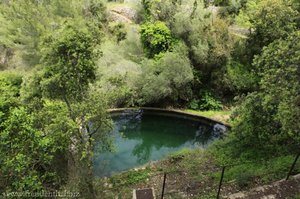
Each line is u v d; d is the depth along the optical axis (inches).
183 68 580.4
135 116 587.8
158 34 605.6
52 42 238.7
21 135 198.2
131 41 655.1
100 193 296.2
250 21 573.6
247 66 624.7
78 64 241.1
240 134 386.6
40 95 256.1
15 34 682.8
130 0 903.1
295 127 230.2
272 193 274.1
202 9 625.3
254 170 327.3
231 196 277.7
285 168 311.6
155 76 574.6
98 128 267.6
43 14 660.7
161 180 364.5
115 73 552.7
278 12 468.8
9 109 206.5
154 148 501.4
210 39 615.2
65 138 236.4
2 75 460.8
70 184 253.1
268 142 369.4
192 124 566.3
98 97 262.7
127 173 386.9
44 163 241.6
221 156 395.9
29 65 676.7
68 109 247.0
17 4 662.5
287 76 233.6
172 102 624.7
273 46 275.3
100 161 425.4
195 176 358.3
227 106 614.9
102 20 790.5
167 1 628.4
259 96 326.3
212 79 634.8
